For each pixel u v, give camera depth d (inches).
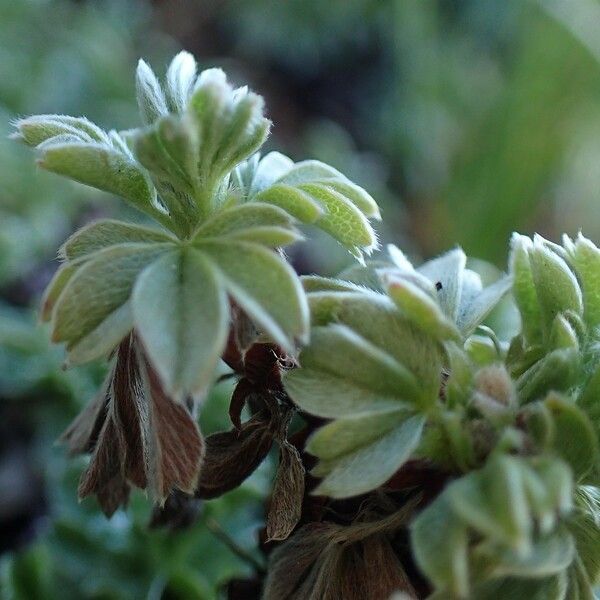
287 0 23.5
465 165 19.4
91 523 8.1
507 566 4.4
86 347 4.7
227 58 23.8
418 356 4.8
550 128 18.5
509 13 21.5
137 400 5.0
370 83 23.3
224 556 7.7
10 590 7.9
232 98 4.9
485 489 4.4
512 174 18.7
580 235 5.2
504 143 18.8
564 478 4.4
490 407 4.7
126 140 5.2
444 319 4.7
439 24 22.1
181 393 4.5
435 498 4.6
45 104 17.1
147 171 5.1
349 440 4.7
